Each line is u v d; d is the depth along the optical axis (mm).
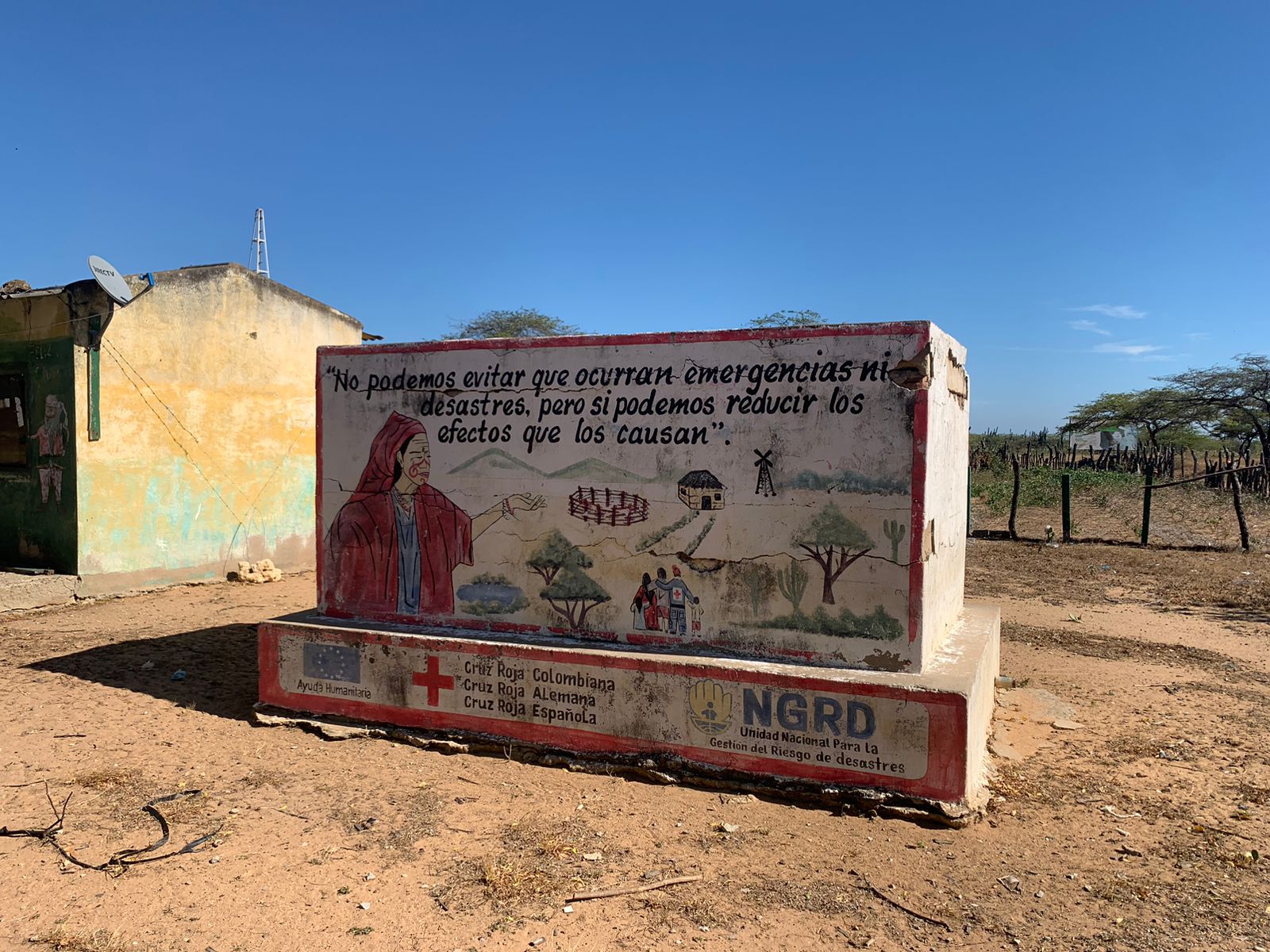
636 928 3352
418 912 3469
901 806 4348
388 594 5875
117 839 4121
